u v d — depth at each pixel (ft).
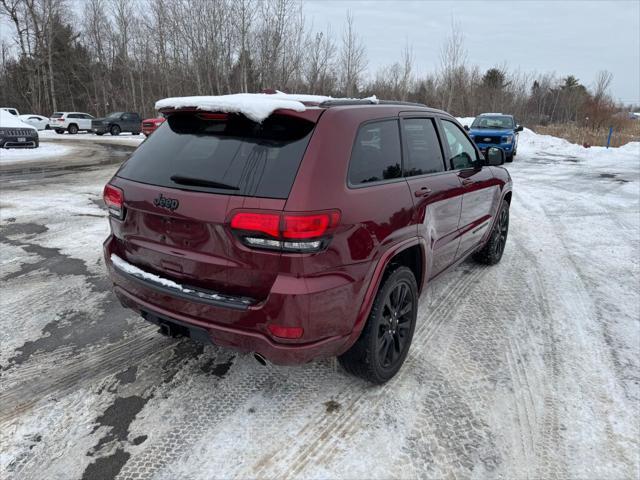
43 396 9.23
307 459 7.72
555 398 9.48
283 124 8.03
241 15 105.50
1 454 7.71
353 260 7.98
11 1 144.66
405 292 9.95
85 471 7.40
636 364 10.83
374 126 9.26
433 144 11.60
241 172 7.72
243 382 9.80
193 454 7.78
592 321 13.00
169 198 8.09
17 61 165.78
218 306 7.75
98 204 26.99
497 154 14.55
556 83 197.88
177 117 9.40
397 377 10.10
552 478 7.45
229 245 7.55
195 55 111.34
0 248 18.43
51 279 15.28
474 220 14.06
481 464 7.71
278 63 107.65
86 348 11.06
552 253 19.27
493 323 12.75
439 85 140.87
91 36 156.97
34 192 30.76
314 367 10.43
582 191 34.53
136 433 8.26
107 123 98.22
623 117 120.16
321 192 7.43
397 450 7.97
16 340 11.37
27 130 61.72
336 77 118.73
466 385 9.87
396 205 9.10
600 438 8.37
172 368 10.27
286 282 7.34
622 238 21.66
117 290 9.71
